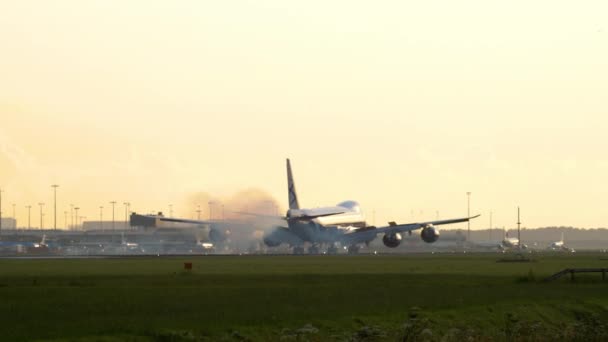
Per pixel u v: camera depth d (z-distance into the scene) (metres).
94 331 113.25
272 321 124.56
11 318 124.19
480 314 142.62
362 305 143.50
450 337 125.81
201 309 135.12
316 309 137.12
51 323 119.44
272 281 193.12
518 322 136.75
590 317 145.62
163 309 134.75
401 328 125.44
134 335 112.44
